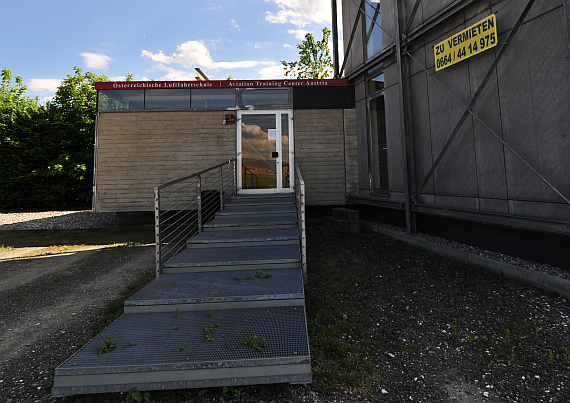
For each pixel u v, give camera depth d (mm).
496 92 4887
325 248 6105
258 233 5289
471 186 5426
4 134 16984
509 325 3039
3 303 4113
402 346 2771
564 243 4027
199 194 5516
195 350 2332
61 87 19672
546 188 4234
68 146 18125
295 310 2998
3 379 2463
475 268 4645
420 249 5820
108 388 2156
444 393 2211
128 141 8984
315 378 2373
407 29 6680
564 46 3967
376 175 8500
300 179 4277
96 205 8906
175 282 3574
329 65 22594
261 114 9172
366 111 8758
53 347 2943
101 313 3691
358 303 3711
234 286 3391
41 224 11656
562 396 2117
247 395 2217
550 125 4152
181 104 9086
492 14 4777
